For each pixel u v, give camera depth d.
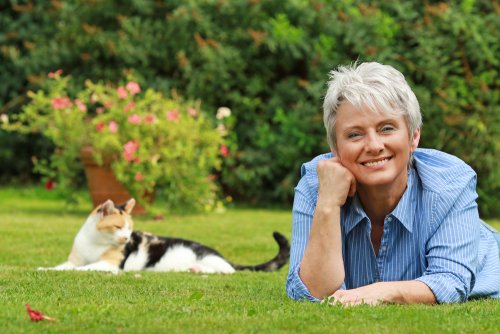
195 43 12.86
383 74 4.12
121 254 7.10
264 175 12.94
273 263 7.09
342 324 3.72
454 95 12.04
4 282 5.39
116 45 12.95
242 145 13.09
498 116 12.01
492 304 4.36
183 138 11.07
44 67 13.67
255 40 12.62
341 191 4.22
